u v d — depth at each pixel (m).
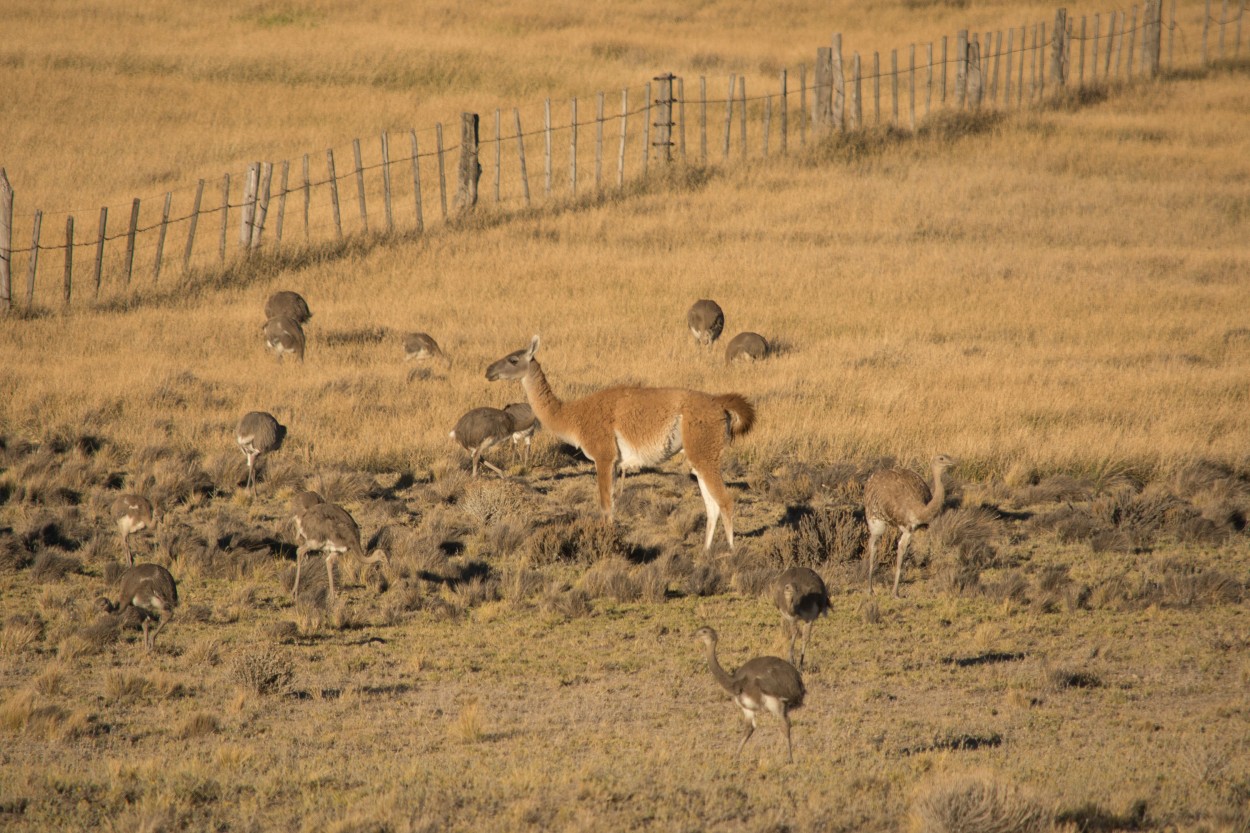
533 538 62.09
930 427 82.31
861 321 117.12
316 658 47.62
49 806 32.47
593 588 56.56
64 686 43.47
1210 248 154.38
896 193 172.00
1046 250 151.00
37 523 61.28
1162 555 63.22
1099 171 186.88
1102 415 85.75
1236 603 55.72
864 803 32.62
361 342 108.38
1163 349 106.88
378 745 38.44
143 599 46.59
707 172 178.62
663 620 52.75
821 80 195.50
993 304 123.88
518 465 78.94
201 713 39.75
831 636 50.59
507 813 31.95
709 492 61.59
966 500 71.25
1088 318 118.81
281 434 70.62
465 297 125.75
